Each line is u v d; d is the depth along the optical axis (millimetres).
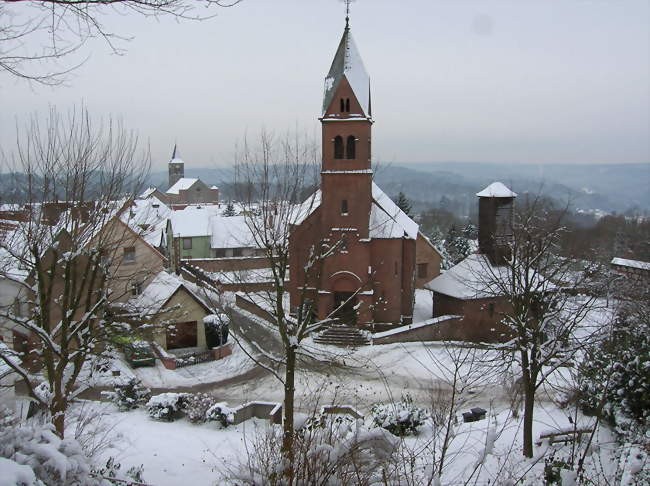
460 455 19547
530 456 18703
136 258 38562
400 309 40594
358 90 37844
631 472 13734
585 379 21453
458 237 78812
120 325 18297
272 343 38531
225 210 89000
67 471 9133
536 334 19844
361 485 9508
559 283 25219
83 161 16062
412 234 43156
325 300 38969
